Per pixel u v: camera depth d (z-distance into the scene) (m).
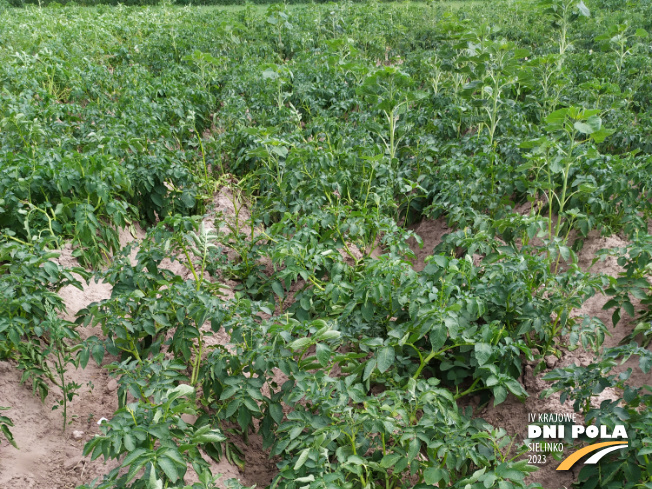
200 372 4.23
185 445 3.16
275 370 5.46
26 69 10.39
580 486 3.78
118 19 20.19
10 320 4.12
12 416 4.25
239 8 30.75
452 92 11.08
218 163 8.86
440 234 7.35
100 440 3.04
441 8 20.16
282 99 10.21
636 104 10.20
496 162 7.11
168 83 10.66
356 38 16.50
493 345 4.24
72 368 4.98
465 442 3.42
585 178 6.14
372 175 7.46
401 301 4.50
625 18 16.61
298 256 5.16
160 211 7.53
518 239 6.54
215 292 4.98
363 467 3.77
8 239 5.58
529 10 17.83
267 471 4.38
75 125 8.75
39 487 3.90
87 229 5.84
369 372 4.07
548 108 9.44
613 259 5.73
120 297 4.39
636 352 3.75
